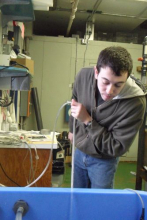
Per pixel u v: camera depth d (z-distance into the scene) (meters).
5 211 0.61
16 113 2.78
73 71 3.86
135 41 4.11
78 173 1.38
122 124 1.05
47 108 3.88
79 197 0.63
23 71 1.26
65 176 3.12
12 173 1.78
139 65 3.92
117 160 1.27
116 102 1.07
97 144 1.09
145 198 0.64
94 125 1.09
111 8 3.35
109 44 3.87
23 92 3.26
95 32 4.48
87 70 1.25
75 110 1.02
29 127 3.82
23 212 0.61
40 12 3.60
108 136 1.09
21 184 1.79
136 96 1.04
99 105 1.14
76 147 1.31
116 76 0.83
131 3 3.12
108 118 1.12
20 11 1.54
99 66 0.88
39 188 0.64
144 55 2.52
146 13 3.50
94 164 1.25
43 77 3.84
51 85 3.86
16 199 0.62
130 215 0.65
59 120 3.87
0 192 0.61
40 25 4.32
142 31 4.31
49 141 1.83
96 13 3.52
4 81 1.33
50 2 1.38
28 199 0.62
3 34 1.75
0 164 1.77
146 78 2.56
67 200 0.63
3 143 1.70
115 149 1.06
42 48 3.79
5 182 1.78
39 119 3.68
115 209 0.64
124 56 0.84
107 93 0.90
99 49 3.86
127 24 4.11
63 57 3.83
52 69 3.84
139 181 2.42
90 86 1.18
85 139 1.23
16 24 2.14
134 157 4.08
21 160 1.78
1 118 2.22
